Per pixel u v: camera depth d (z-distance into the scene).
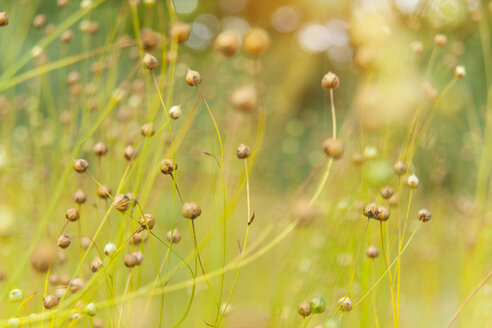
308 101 2.85
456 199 1.23
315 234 0.85
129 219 0.75
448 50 0.97
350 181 0.81
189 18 2.12
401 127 0.82
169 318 0.90
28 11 0.93
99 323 0.75
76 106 0.88
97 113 0.86
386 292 0.82
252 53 0.74
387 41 0.78
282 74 2.70
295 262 0.82
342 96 1.86
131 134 0.85
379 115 0.78
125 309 0.76
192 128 1.27
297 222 0.74
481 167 0.97
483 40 1.01
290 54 2.74
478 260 0.85
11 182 0.94
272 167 1.87
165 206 0.91
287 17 2.79
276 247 1.09
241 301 0.99
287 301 0.80
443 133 1.21
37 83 1.08
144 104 0.89
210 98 1.34
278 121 1.93
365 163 0.76
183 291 0.96
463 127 1.50
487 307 0.82
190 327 0.89
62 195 0.86
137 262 0.71
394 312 0.71
